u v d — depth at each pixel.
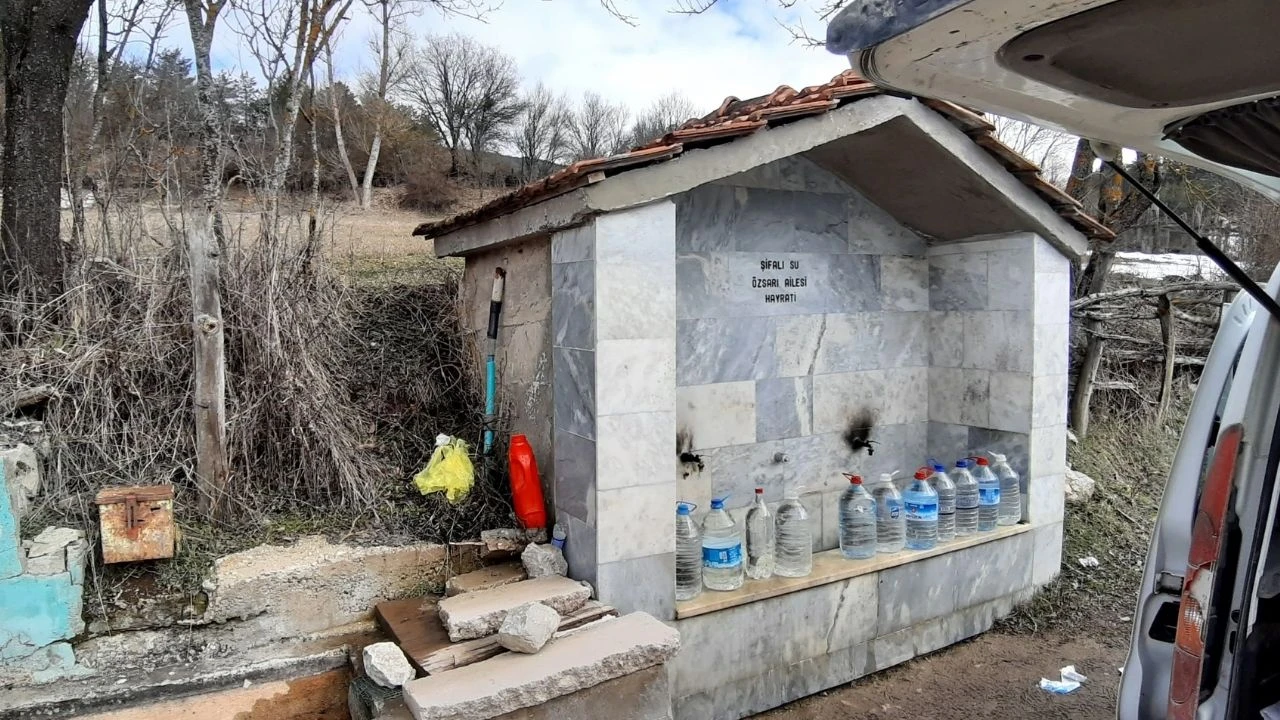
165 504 3.49
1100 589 5.67
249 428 4.29
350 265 6.20
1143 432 7.79
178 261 4.56
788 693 4.34
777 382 4.99
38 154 4.65
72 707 3.21
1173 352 7.83
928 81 1.82
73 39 4.82
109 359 4.20
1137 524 6.52
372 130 12.70
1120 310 7.93
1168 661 2.48
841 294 5.30
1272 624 2.24
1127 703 2.54
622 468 3.73
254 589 3.59
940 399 5.75
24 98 4.63
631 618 3.62
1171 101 1.89
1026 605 5.38
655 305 3.79
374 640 3.69
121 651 3.40
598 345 3.64
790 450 5.06
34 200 4.64
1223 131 2.06
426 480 4.35
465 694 2.93
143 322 4.35
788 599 4.32
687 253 4.58
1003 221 5.15
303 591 3.69
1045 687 4.49
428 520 4.26
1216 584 2.12
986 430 5.48
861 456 5.43
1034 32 1.54
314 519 4.15
